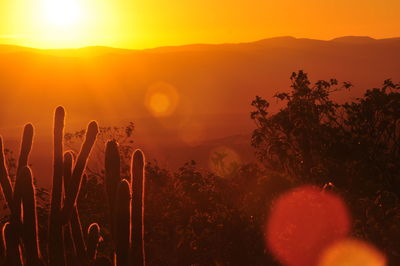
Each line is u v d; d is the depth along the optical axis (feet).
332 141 51.80
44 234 28.76
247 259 33.04
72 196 24.61
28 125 25.53
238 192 38.42
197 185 39.04
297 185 34.71
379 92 53.47
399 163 50.39
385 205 32.91
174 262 37.22
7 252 23.30
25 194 23.06
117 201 22.99
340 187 46.42
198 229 34.22
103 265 24.40
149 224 41.14
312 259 31.35
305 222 31.63
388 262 30.32
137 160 23.68
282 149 50.37
